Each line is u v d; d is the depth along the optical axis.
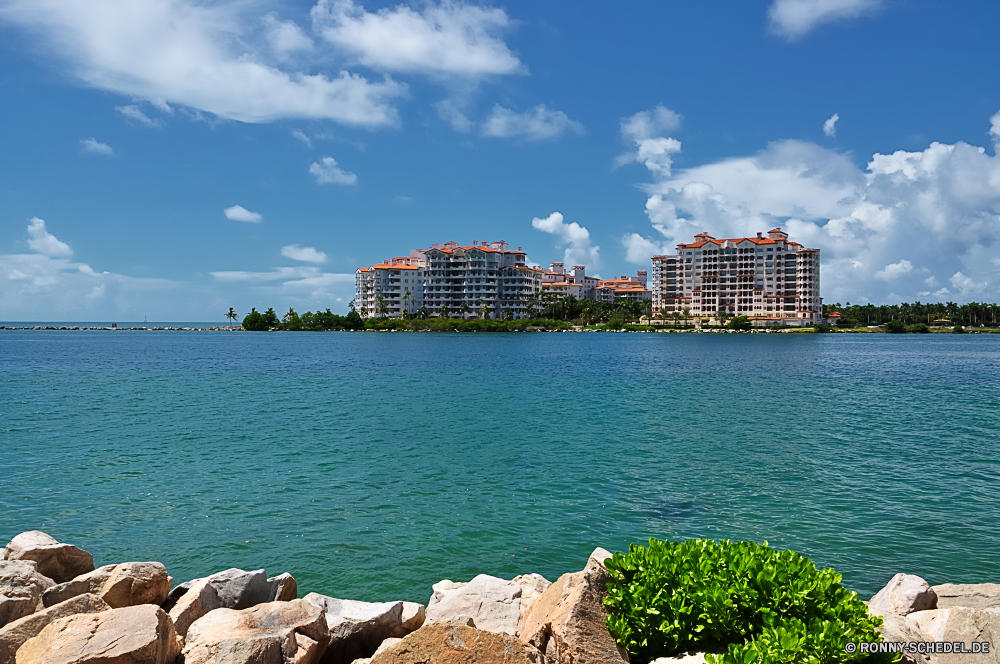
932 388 55.41
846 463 24.66
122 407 41.69
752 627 6.89
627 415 38.53
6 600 8.50
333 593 12.88
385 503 18.95
